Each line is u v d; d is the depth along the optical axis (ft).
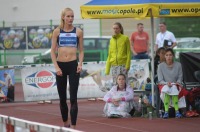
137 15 72.43
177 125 67.00
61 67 62.18
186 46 145.38
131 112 75.66
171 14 72.28
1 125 49.26
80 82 102.22
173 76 73.82
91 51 138.10
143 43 115.96
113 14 73.97
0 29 159.33
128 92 75.36
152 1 71.97
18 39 158.81
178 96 73.10
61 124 69.87
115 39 78.84
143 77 97.76
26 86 99.96
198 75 78.07
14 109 89.86
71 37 62.13
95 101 100.68
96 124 69.10
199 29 179.42
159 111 74.18
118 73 78.48
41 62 144.56
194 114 73.72
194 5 72.90
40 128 39.83
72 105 62.23
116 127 66.23
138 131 62.95
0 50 159.74
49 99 100.32
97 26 168.04
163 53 75.66
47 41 157.99
